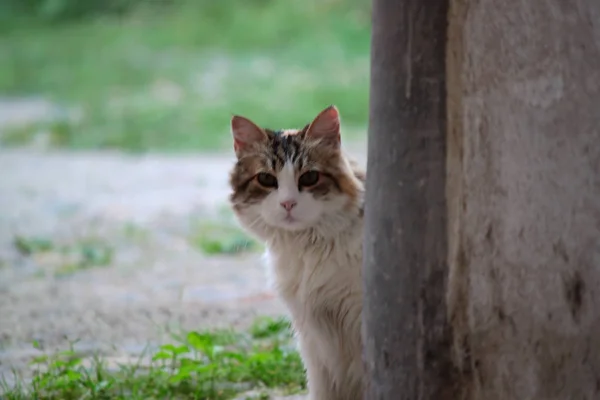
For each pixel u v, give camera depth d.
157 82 23.62
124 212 13.14
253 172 5.62
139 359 6.86
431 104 4.10
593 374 4.07
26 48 28.11
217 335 7.44
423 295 4.21
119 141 18.53
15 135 19.06
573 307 4.06
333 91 21.16
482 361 4.19
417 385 4.29
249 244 10.98
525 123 4.02
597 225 4.01
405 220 4.21
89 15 32.19
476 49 4.03
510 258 4.10
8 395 6.10
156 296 9.13
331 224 5.36
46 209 13.42
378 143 4.29
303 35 27.92
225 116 19.70
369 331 4.46
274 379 6.53
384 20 4.18
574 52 3.95
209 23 29.55
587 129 3.98
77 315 8.50
